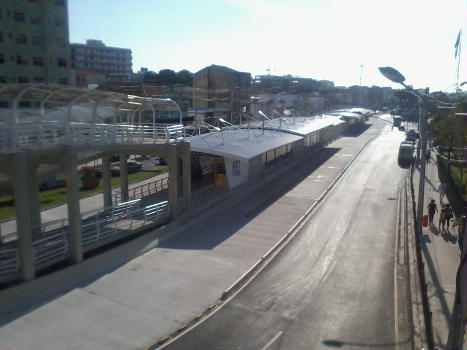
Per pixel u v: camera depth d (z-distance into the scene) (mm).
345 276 16750
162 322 13062
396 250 19781
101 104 19891
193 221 23359
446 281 16078
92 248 17281
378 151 54375
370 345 11961
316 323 13125
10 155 13797
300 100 106312
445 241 20703
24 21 44062
